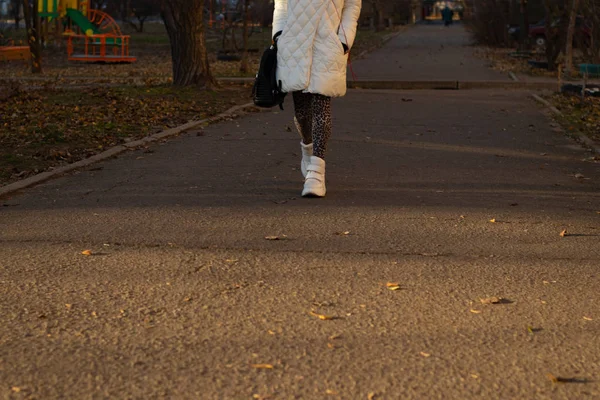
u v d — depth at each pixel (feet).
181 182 26.73
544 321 14.48
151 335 13.57
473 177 28.50
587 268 17.70
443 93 63.72
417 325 14.17
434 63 96.22
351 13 23.80
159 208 22.86
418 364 12.53
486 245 19.42
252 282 16.38
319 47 23.40
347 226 20.97
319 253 18.49
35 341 13.30
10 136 35.65
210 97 54.80
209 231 20.33
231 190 25.46
